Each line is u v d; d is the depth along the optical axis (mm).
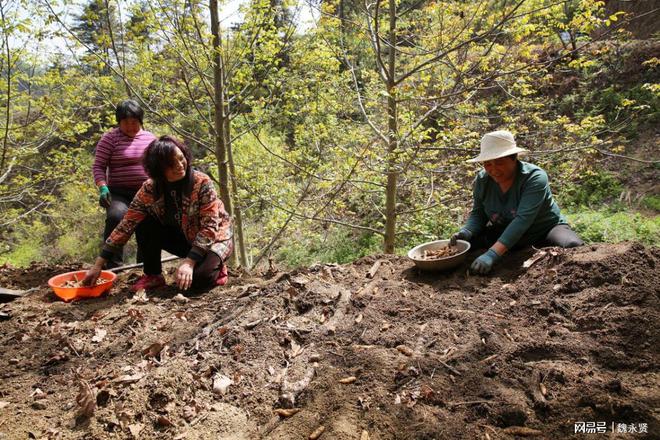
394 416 1788
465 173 6070
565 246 3033
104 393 1990
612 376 1939
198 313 2875
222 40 6117
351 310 2672
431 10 5293
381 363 2102
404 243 8141
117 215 3994
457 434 1680
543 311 2465
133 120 4156
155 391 1964
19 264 11102
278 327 2504
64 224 11266
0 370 2352
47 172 8820
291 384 2008
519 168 3100
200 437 1794
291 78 6414
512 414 1736
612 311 2305
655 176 8695
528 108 7117
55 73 5961
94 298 3285
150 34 5504
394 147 5543
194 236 3303
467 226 3416
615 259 2615
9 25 5934
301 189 7234
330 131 6543
